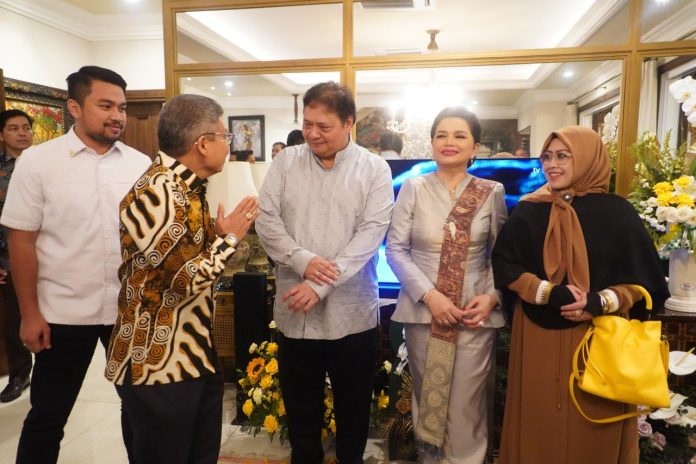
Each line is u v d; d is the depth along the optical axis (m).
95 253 1.66
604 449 1.42
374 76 2.59
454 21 2.64
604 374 1.35
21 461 1.64
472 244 1.69
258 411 2.26
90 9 4.55
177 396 1.23
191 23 2.69
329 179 1.68
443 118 1.72
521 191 2.23
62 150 1.65
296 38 2.66
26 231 1.61
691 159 1.99
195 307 1.27
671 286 1.90
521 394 1.53
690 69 2.29
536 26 2.60
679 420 1.80
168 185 1.19
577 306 1.38
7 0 3.92
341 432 1.79
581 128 1.52
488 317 1.67
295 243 1.64
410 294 1.68
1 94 3.16
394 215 1.80
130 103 4.97
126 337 1.22
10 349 2.68
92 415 2.51
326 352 1.72
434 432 1.69
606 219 1.45
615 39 2.32
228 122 2.83
